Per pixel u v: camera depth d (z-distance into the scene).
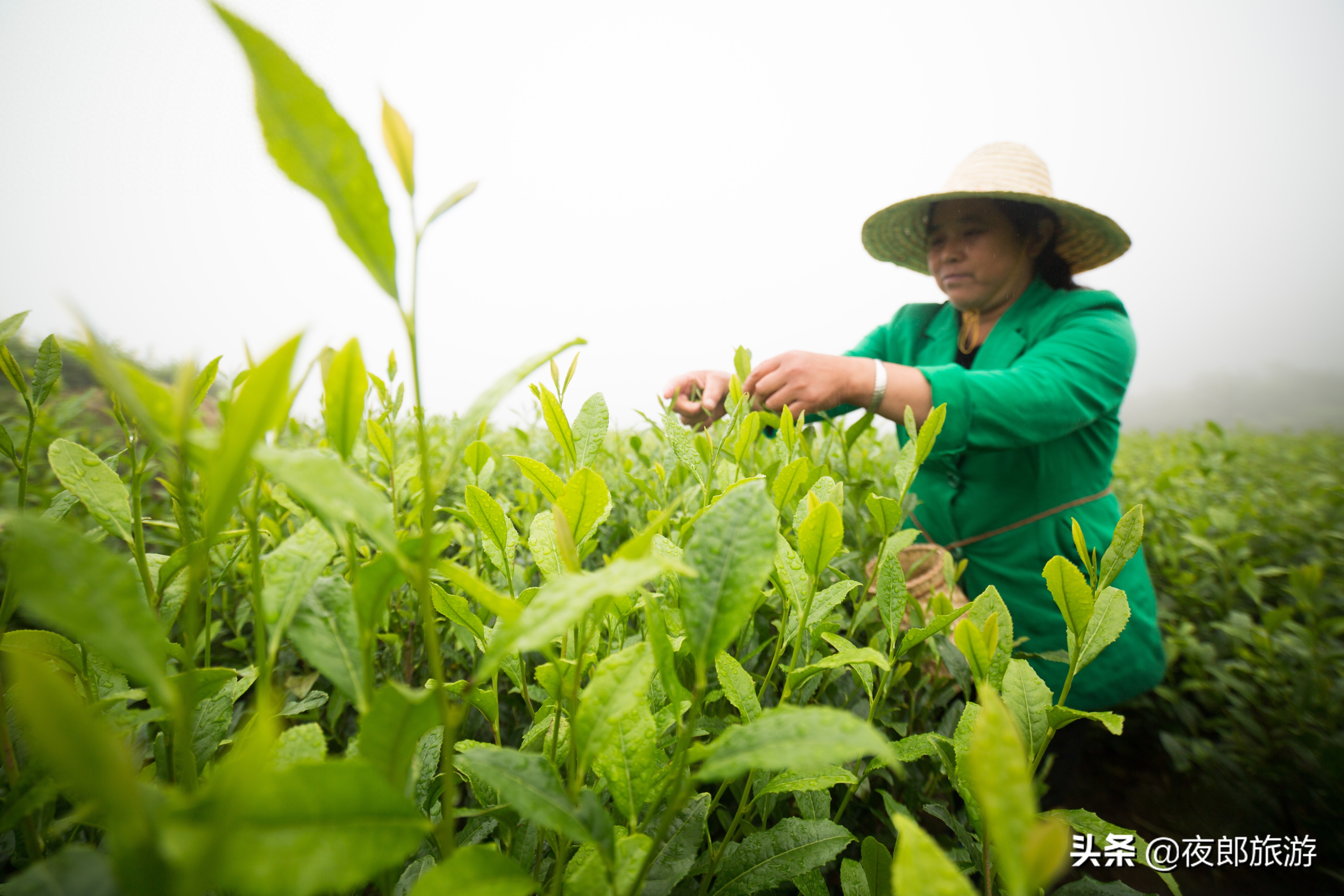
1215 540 2.53
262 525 0.92
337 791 0.25
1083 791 2.00
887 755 0.25
